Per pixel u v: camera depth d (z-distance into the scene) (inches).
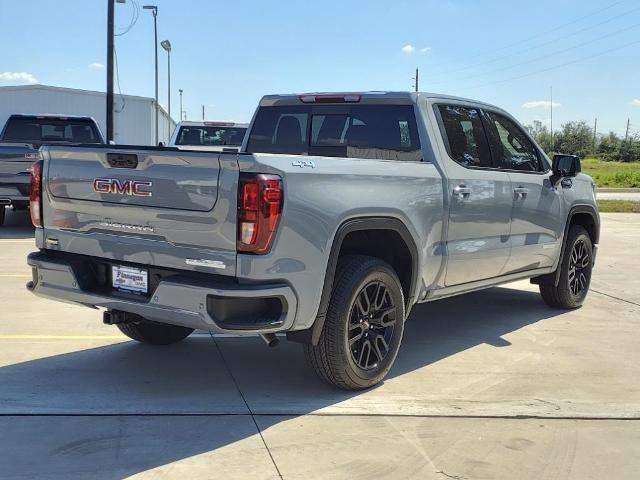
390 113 212.2
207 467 135.7
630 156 3294.8
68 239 175.3
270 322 149.9
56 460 136.5
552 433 158.1
